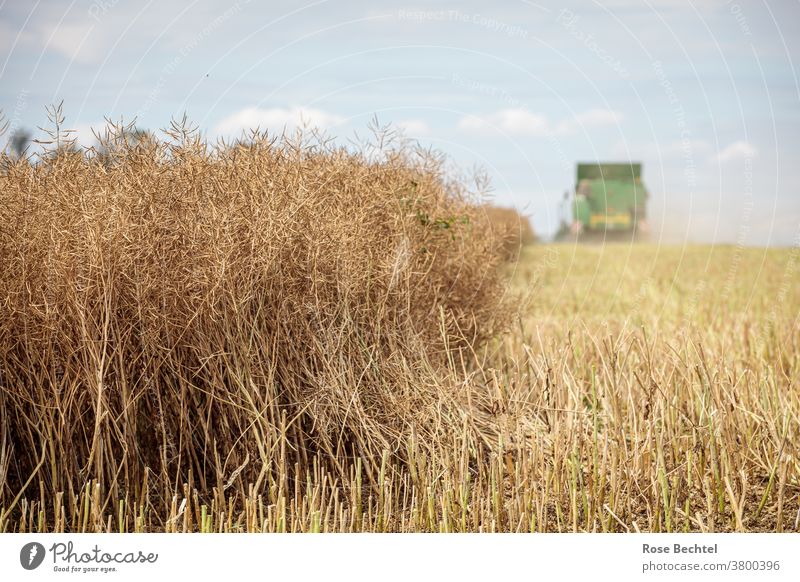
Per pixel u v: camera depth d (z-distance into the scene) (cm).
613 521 435
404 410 493
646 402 499
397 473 470
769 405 537
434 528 425
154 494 470
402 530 419
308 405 467
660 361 608
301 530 409
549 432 505
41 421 444
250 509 416
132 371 462
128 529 437
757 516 446
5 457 438
